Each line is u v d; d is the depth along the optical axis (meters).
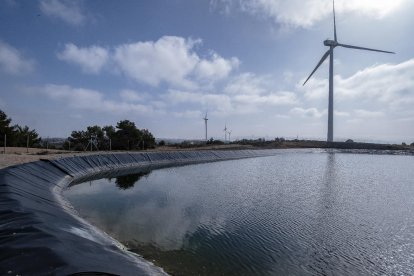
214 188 27.17
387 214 19.14
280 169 43.22
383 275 11.16
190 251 12.74
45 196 16.53
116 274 8.17
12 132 51.94
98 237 12.40
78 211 17.80
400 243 14.18
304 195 24.61
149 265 10.69
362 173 39.59
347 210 19.97
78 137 63.38
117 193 23.80
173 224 16.22
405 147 101.88
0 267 7.04
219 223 16.62
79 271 7.42
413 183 31.50
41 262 7.36
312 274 11.13
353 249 13.41
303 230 15.78
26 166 20.86
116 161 39.56
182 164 48.56
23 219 10.02
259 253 12.75
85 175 30.36
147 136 71.69
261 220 17.36
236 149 75.69
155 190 25.69
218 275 10.82
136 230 15.05
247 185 29.02
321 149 95.00
